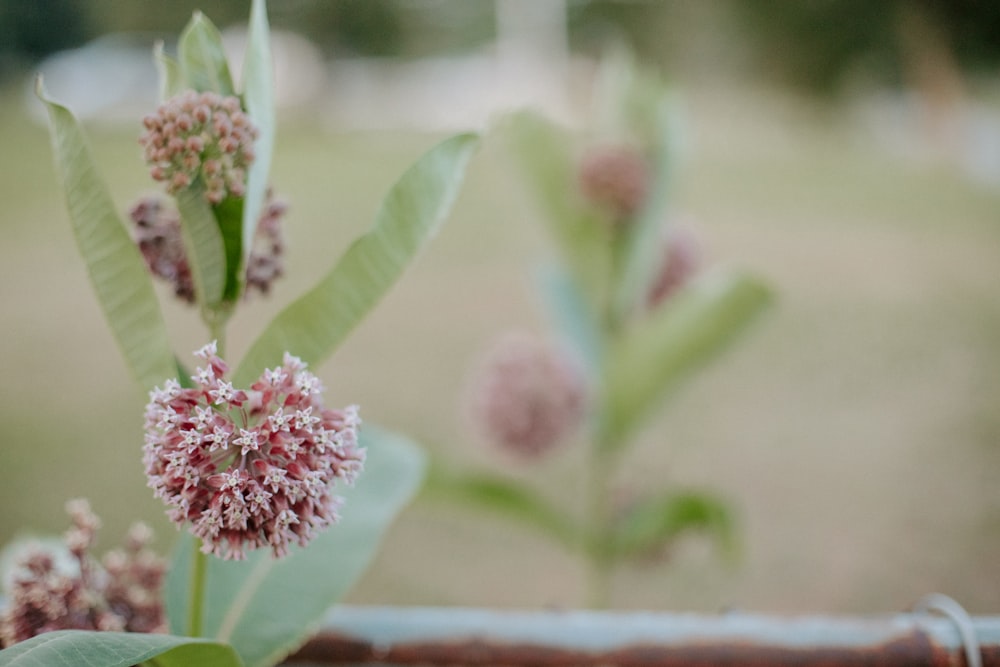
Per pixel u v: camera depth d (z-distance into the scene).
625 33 23.83
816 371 7.10
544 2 27.03
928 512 4.98
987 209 13.02
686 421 6.29
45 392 6.82
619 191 2.59
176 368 1.05
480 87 30.47
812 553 4.63
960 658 1.25
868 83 21.05
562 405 2.85
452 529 5.02
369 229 1.08
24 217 12.73
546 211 2.77
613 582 4.38
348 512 1.36
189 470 0.90
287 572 1.26
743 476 5.46
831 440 5.93
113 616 1.19
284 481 0.90
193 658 1.00
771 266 10.02
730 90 22.72
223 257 1.09
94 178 1.01
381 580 4.53
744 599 4.29
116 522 4.75
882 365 7.12
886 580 4.41
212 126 1.03
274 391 0.94
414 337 8.09
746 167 17.14
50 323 8.55
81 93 25.39
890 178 15.84
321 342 1.09
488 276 10.03
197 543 1.11
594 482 2.78
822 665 1.26
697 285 2.63
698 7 22.19
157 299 1.04
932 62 17.89
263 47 1.10
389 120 26.89
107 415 6.33
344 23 29.09
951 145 17.69
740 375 7.10
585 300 2.79
